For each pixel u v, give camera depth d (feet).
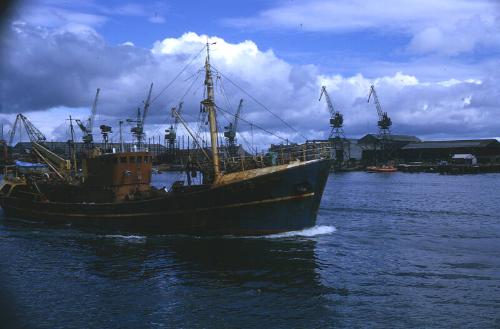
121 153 137.28
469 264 90.79
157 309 69.15
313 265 90.48
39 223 150.00
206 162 130.11
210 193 114.52
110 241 116.26
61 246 111.34
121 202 128.98
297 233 119.85
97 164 142.00
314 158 118.73
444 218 158.40
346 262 92.68
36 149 177.27
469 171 579.48
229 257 96.99
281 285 78.84
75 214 140.56
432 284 78.13
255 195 112.47
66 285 80.48
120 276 85.40
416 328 61.00
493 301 69.87
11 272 88.69
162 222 122.01
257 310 68.13
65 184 153.38
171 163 543.80
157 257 98.58
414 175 563.89
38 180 171.94
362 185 373.40
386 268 88.33
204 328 62.49
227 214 114.42
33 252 105.29
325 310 67.46
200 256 98.37
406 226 138.82
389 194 273.95
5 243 115.14
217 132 125.08
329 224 141.59
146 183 143.43
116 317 66.39
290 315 66.08
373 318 64.39
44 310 69.15
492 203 214.48
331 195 269.23
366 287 77.10
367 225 140.36
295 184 113.91
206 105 124.88
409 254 99.40
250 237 115.24
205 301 71.92
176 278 83.66
